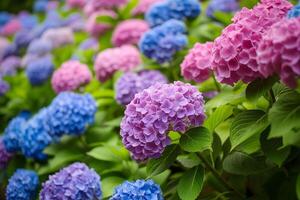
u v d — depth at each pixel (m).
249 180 0.96
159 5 1.48
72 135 1.24
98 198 1.01
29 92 1.87
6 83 2.01
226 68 0.80
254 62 0.76
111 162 1.12
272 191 0.92
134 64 1.44
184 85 0.86
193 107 0.82
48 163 1.29
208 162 0.91
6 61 2.30
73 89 1.48
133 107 0.84
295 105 0.71
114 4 1.77
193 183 0.84
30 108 1.85
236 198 0.93
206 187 0.97
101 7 1.80
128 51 1.46
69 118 1.20
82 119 1.21
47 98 1.81
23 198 1.16
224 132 0.93
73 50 2.07
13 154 1.39
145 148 0.82
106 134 1.26
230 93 0.95
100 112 1.32
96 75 1.48
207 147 0.81
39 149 1.26
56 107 1.21
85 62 1.75
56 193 1.00
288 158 0.82
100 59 1.45
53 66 1.88
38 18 3.12
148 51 1.33
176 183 0.98
